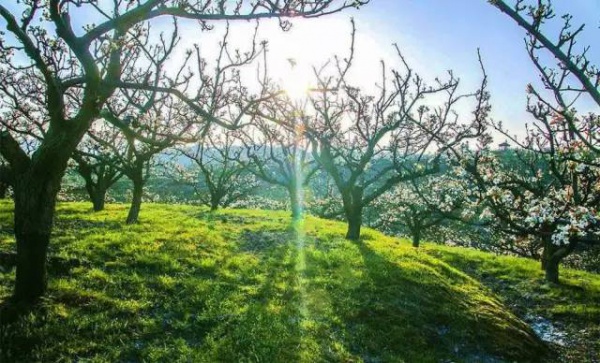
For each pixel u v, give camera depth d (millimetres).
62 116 11203
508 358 14992
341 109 25797
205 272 16578
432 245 36094
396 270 19031
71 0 9852
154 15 10406
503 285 24938
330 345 12852
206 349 11633
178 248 18359
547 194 15875
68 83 11367
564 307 21328
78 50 10664
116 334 11562
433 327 15484
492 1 8133
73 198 50188
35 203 11383
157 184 78188
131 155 24750
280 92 12062
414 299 16844
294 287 16234
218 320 13102
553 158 16781
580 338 18359
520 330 16891
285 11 9984
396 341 14078
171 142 14227
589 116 12172
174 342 11750
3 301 11641
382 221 50594
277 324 13219
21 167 11273
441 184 31625
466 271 27594
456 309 16859
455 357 14117
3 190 38688
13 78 20672
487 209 15586
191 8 10492
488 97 18672
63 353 10516
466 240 51156
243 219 29281
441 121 22609
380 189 24859
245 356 11531
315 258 19828
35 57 10281
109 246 17328
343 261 19609
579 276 27500
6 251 15180
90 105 11297
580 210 11688
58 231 19047
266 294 15359
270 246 21547
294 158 32375
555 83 9594
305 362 11648
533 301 22500
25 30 10031
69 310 12000
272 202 59906
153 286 14531
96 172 30766
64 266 14625
